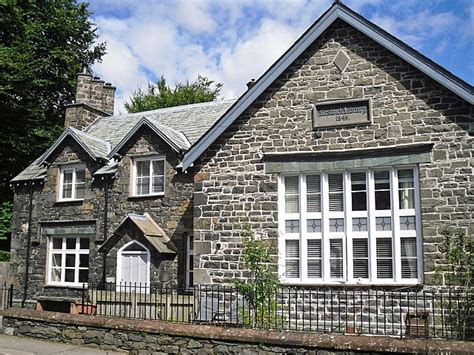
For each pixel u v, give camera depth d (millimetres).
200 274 13500
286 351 8875
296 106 13242
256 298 11789
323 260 12492
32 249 20156
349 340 8453
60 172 20281
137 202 18156
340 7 12805
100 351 10336
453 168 11688
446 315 11188
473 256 11125
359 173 12602
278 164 13148
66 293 19047
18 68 25859
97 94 23938
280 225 12984
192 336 9664
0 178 27953
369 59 12711
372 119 12469
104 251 17109
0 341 11172
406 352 7984
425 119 12055
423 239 11664
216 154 13883
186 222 17031
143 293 14844
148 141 18266
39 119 29281
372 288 11891
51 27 30203
